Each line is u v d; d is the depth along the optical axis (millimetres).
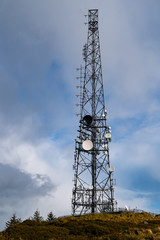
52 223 26062
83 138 39000
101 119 39969
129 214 29453
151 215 30844
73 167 36469
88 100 41594
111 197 33938
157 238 16438
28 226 23625
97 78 43156
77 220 26297
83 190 35125
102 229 20406
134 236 17547
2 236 19984
